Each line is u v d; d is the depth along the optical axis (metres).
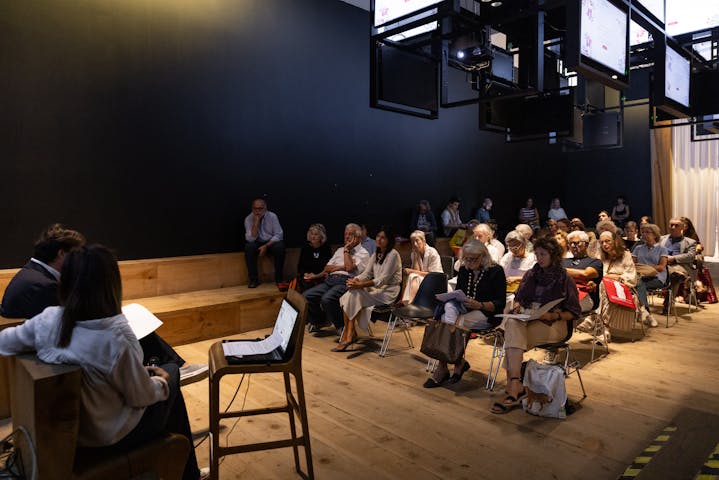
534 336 3.49
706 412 3.34
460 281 4.01
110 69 5.63
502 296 3.81
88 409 1.64
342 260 5.62
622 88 4.75
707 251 12.57
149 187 5.98
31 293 2.69
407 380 4.02
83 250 1.72
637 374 4.13
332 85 7.96
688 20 5.38
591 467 2.63
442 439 2.97
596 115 10.36
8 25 4.94
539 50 4.60
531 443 2.91
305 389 3.81
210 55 6.49
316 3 7.69
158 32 6.00
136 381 1.70
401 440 2.96
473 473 2.58
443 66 5.54
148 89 5.94
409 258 8.75
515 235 4.93
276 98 7.23
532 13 4.55
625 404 3.49
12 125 5.00
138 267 5.53
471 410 3.40
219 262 6.22
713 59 6.38
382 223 8.83
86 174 5.49
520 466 2.64
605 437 2.98
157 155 6.04
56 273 2.79
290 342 2.29
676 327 5.78
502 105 6.57
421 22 4.51
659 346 4.98
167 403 1.92
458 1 4.36
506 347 3.42
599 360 4.53
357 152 8.38
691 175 12.69
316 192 7.79
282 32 7.27
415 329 5.72
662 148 12.77
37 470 1.52
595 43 4.25
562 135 6.76
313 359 4.58
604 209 13.68
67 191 5.36
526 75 6.04
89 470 1.66
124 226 5.79
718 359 4.55
